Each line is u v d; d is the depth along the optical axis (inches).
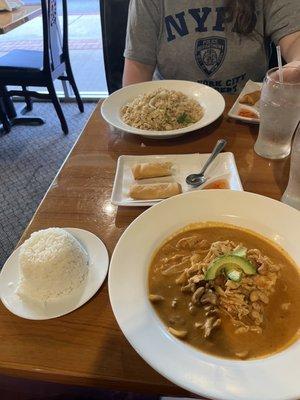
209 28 59.2
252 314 22.9
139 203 33.7
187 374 19.2
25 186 99.9
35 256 25.8
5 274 27.9
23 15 112.1
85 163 41.3
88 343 23.0
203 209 30.2
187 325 22.9
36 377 22.2
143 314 22.8
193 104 49.4
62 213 34.0
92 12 229.6
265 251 27.6
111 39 77.1
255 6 57.6
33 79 111.3
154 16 60.8
